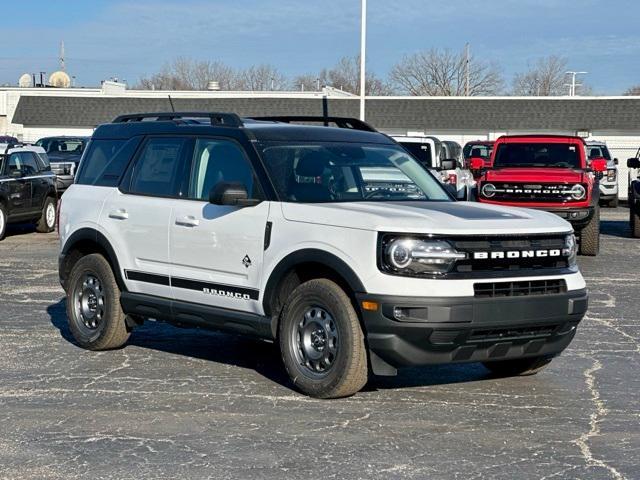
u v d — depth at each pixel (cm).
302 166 770
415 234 667
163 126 855
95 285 886
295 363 722
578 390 757
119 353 884
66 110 5003
